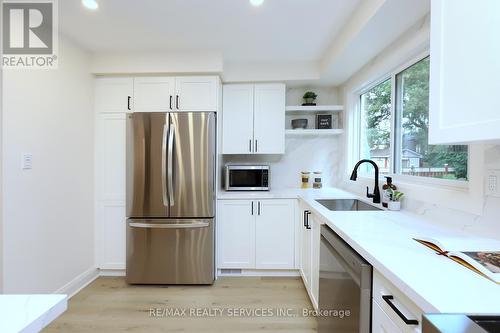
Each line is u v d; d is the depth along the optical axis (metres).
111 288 2.50
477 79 0.82
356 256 1.12
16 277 1.79
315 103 3.26
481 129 0.81
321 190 3.04
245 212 2.72
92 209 2.66
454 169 1.52
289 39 2.36
